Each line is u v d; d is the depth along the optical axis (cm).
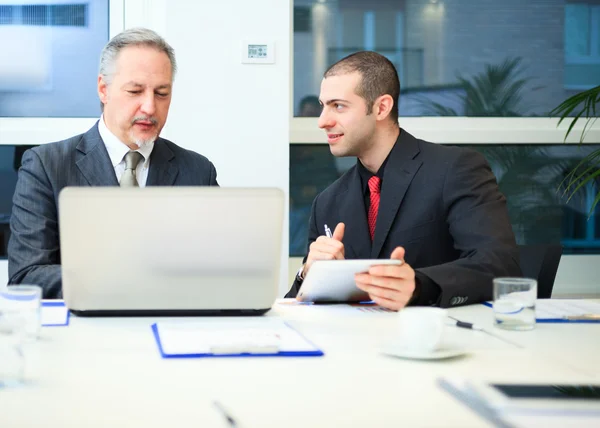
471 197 202
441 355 106
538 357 110
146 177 219
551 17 320
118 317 142
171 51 218
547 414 77
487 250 182
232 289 141
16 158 310
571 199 325
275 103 291
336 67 219
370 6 316
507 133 318
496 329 134
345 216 217
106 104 215
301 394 88
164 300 140
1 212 311
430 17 318
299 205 318
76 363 104
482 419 77
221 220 137
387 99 216
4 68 309
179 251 137
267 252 139
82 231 135
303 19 315
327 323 139
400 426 76
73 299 138
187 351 109
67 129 310
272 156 293
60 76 312
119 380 94
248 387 91
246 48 289
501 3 319
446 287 159
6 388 90
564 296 325
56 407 82
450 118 318
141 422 77
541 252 213
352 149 218
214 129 290
